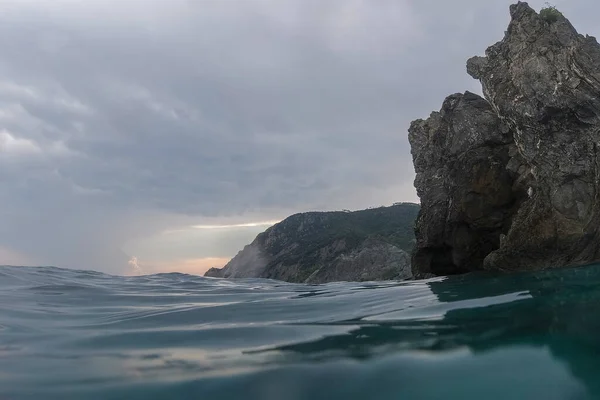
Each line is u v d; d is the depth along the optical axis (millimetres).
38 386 4043
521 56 12766
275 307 7996
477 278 11445
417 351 4652
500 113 13273
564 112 11750
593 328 5031
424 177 17266
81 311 7867
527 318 5695
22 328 6309
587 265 11008
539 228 11891
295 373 4215
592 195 11398
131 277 15695
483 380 3912
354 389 3842
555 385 3768
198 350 5082
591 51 12023
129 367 4504
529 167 12984
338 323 6273
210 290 11617
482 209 14078
